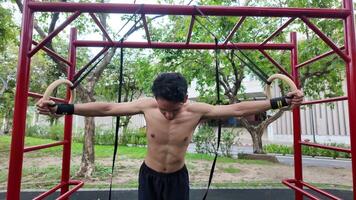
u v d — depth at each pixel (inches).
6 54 601.0
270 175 251.8
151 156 81.0
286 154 459.2
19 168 76.6
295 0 300.7
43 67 609.9
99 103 78.8
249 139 720.3
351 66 83.0
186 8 83.3
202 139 399.2
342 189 190.1
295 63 130.3
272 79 83.7
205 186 192.7
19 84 78.5
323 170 294.8
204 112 79.0
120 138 570.9
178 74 73.2
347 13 84.8
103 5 81.8
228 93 350.3
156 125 79.2
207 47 123.5
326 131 550.9
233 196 185.9
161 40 304.3
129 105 81.2
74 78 111.1
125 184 201.9
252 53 291.7
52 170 259.8
